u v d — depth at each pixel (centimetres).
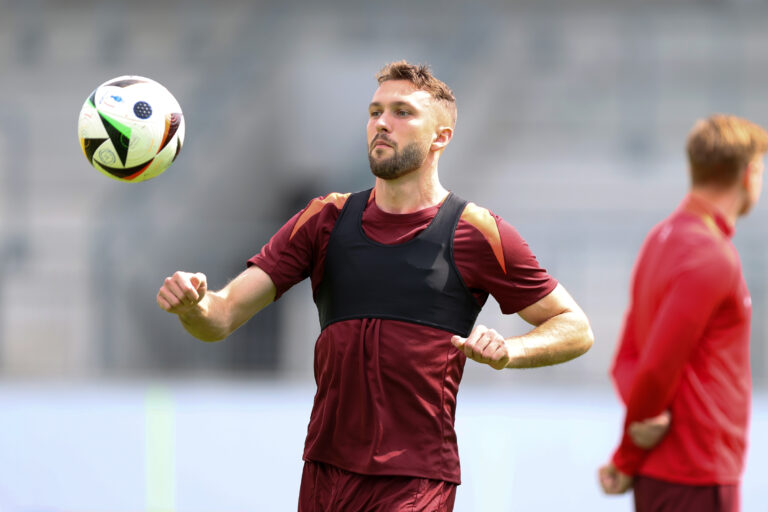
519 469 2711
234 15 6694
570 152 6288
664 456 1268
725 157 1281
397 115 1139
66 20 6712
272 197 6225
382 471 1109
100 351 4666
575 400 3350
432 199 1172
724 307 1252
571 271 4719
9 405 3002
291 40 6556
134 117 1162
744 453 1271
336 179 6153
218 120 6212
